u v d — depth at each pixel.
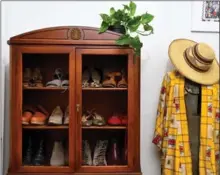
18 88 1.73
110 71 1.83
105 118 1.83
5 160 2.03
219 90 1.92
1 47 1.98
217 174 1.86
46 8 2.09
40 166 1.74
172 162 1.80
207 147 1.81
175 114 1.83
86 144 1.81
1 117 1.94
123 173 1.74
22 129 1.75
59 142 1.82
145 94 2.12
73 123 1.75
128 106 1.76
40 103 1.83
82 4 2.10
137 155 1.75
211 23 2.13
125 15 1.79
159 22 2.12
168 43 2.12
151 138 2.11
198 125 1.86
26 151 1.78
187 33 2.13
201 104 1.85
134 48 1.74
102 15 1.80
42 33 1.73
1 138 1.94
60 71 1.80
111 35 1.74
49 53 1.74
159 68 2.12
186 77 1.85
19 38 1.73
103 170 1.75
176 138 1.80
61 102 1.82
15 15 2.08
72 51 1.74
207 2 2.13
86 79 1.80
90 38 1.74
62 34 1.74
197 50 1.87
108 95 1.83
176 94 1.84
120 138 1.85
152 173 2.11
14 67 1.73
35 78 1.80
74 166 1.74
